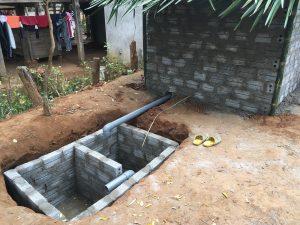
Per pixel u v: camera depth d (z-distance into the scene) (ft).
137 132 16.31
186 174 11.70
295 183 10.93
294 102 17.67
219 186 10.88
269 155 12.69
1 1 30.63
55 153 14.40
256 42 15.02
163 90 20.24
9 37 33.37
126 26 33.96
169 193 10.67
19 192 12.03
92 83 24.89
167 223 9.32
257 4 10.66
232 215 9.49
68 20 38.96
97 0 17.13
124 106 18.81
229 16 15.38
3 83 28.32
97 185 14.83
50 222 9.67
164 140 15.20
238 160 12.50
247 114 16.56
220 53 16.47
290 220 9.21
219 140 13.93
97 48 49.67
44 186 14.51
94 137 15.94
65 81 26.58
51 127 16.07
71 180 15.92
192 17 16.75
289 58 15.83
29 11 58.29
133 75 25.12
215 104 17.80
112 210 9.99
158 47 19.13
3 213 10.16
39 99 19.81
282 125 15.23
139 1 14.30
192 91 18.57
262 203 9.93
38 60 39.40
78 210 15.30
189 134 15.10
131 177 11.99
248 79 16.01
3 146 14.28
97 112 17.75
